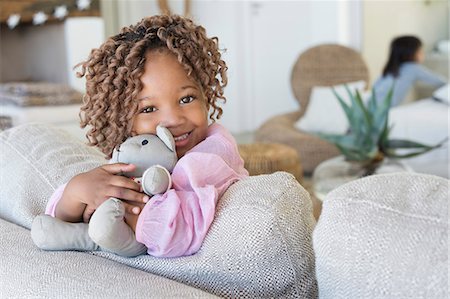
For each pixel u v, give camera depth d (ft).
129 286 2.39
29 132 3.99
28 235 3.15
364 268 1.94
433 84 13.50
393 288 1.89
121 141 2.91
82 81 15.47
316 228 2.15
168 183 2.62
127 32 2.94
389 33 15.48
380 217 1.97
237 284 2.50
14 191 3.60
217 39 3.15
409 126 11.00
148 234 2.57
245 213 2.46
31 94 11.41
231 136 3.05
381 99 13.44
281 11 19.01
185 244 2.56
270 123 12.89
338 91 13.69
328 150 11.46
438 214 1.90
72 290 2.43
